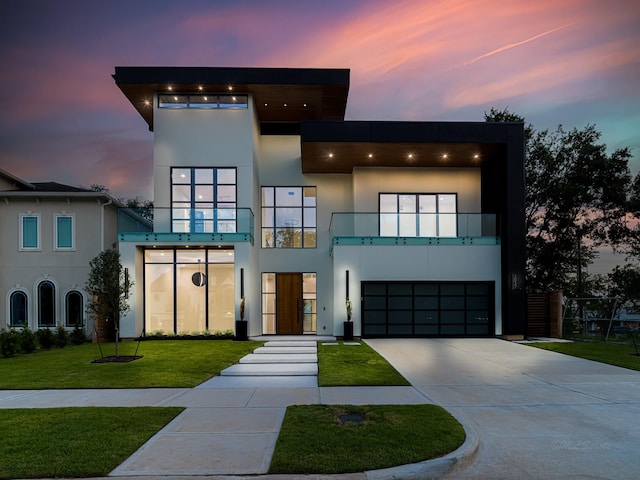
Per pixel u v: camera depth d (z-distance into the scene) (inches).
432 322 693.3
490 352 521.3
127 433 208.7
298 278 778.8
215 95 713.6
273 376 388.8
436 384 338.3
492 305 689.6
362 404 271.4
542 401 284.7
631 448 198.5
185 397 299.0
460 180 777.6
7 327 679.7
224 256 674.8
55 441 196.4
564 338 685.9
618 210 939.3
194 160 704.4
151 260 674.2
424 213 708.7
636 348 530.9
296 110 771.4
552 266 998.4
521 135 673.0
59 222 700.0
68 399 293.7
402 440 194.9
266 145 804.6
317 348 548.7
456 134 660.7
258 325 745.6
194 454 184.4
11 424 224.1
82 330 634.8
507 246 673.0
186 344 587.2
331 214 762.8
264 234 786.8
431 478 164.6
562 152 960.9
